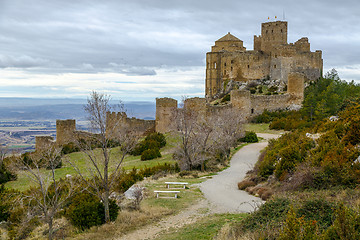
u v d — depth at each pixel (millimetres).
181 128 40281
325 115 58531
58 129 52812
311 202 15633
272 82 87188
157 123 61219
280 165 27484
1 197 27938
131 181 30672
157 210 22719
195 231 18219
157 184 30719
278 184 25500
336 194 18172
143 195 26234
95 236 19500
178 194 26828
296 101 75125
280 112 72625
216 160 41406
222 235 16188
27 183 37188
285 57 86938
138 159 47375
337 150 23969
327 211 14891
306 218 14766
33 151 42938
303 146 29984
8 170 38344
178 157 42031
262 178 29516
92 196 23344
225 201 24641
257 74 90188
